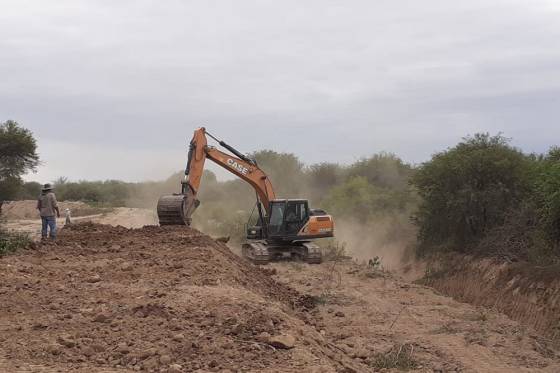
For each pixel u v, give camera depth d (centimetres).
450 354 1055
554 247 1966
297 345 755
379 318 1324
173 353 691
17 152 3919
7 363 620
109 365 649
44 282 1007
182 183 1992
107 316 820
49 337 720
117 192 6594
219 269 1227
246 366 668
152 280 1059
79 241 1516
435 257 2577
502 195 2442
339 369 753
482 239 2377
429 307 1487
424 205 2755
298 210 2211
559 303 1598
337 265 2139
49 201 1595
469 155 2514
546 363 1049
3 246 1303
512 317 1683
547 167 2312
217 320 821
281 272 1906
